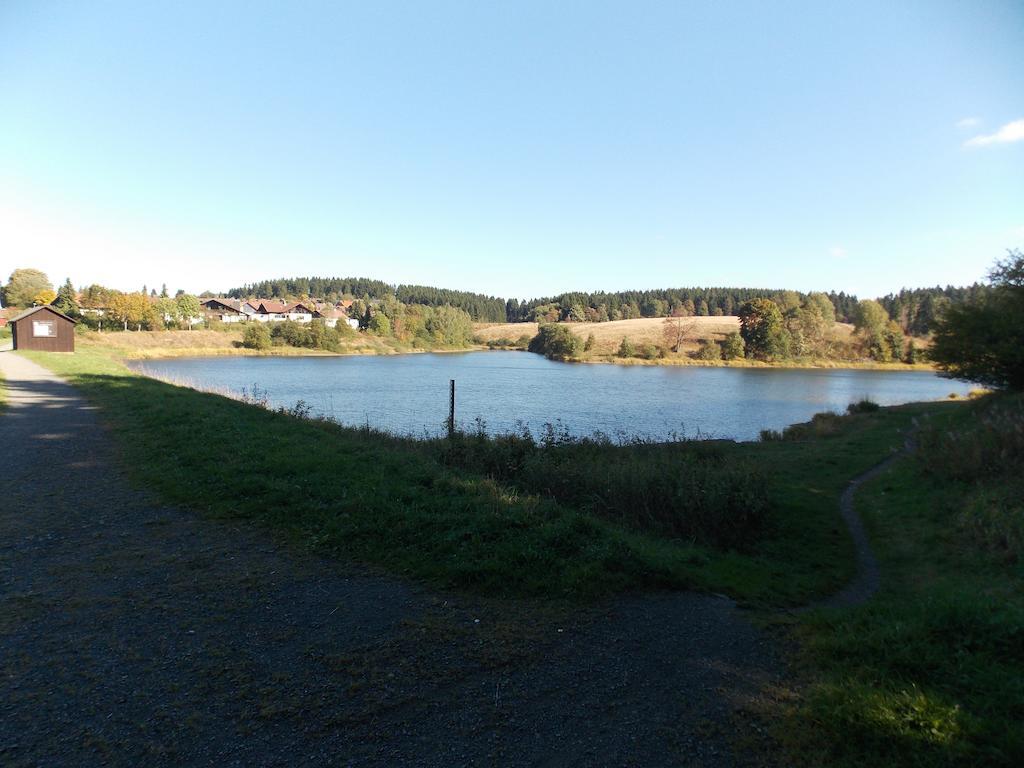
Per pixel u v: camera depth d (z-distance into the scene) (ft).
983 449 40.11
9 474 26.66
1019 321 67.97
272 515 22.09
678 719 12.17
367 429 46.06
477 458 36.11
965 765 10.94
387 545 19.98
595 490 33.17
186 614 14.85
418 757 10.48
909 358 290.56
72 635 13.51
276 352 269.64
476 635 15.12
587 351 325.83
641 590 19.16
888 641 15.49
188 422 38.68
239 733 10.65
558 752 10.91
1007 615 16.51
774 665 14.87
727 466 39.60
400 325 371.56
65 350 132.05
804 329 303.89
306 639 14.14
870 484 45.65
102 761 9.71
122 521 21.20
